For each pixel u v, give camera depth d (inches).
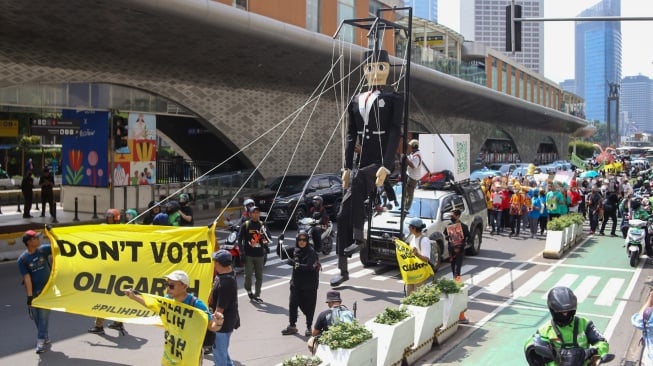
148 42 802.2
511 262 639.8
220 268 273.9
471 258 664.4
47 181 810.8
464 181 688.4
